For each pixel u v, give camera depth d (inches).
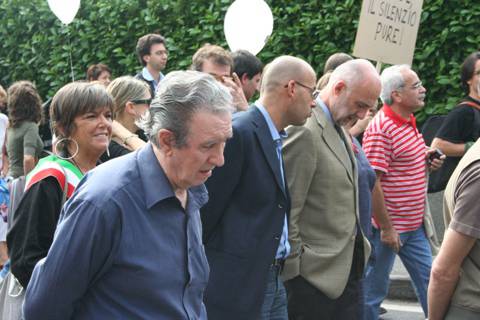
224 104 103.2
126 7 416.2
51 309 102.0
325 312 177.3
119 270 103.3
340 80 176.7
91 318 103.8
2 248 311.7
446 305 128.6
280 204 161.5
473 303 125.7
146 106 194.7
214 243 159.2
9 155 331.9
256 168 158.2
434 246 240.7
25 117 324.2
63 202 137.8
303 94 162.4
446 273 125.0
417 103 226.2
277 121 163.5
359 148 196.4
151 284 103.8
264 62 372.5
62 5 348.5
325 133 175.8
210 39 387.9
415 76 225.8
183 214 108.8
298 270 174.4
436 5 331.0
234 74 210.4
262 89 166.2
